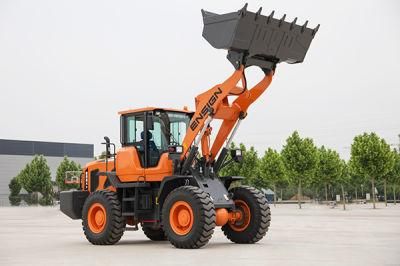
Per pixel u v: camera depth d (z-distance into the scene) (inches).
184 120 512.7
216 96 452.4
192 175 460.4
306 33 463.5
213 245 454.0
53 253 404.2
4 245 476.7
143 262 338.6
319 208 1499.8
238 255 369.4
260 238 465.7
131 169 493.4
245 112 472.4
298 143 1567.4
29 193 2834.6
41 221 959.6
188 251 406.6
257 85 469.4
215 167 479.8
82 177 558.6
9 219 1047.0
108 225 481.7
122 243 503.2
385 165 1370.6
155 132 494.6
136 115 506.6
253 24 430.0
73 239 546.3
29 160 3656.5
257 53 441.7
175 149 460.1
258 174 2021.4
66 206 544.1
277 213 1113.4
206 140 472.1
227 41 427.8
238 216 472.7
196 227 421.1
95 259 360.5
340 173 1904.5
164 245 471.8
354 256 352.2
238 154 486.9
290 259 340.2
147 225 491.2
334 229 613.0
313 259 338.0
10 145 3592.5
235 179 490.0
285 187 2409.0
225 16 430.0
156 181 482.0
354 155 1398.9
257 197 467.5
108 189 519.8
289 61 470.9
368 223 714.8
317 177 1830.7
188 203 429.4
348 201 2378.2
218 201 451.8
